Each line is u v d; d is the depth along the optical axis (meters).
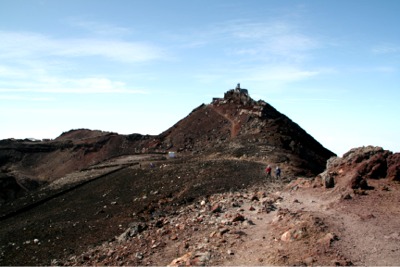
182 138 110.75
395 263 18.44
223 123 109.50
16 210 60.66
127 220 42.28
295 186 36.94
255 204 31.50
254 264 19.53
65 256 34.09
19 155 157.62
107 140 156.25
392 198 27.94
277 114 110.00
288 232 22.41
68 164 148.12
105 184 66.75
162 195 49.88
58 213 53.88
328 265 18.22
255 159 67.00
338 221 23.83
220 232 24.73
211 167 61.25
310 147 92.94
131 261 23.66
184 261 20.86
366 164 34.59
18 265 34.41
